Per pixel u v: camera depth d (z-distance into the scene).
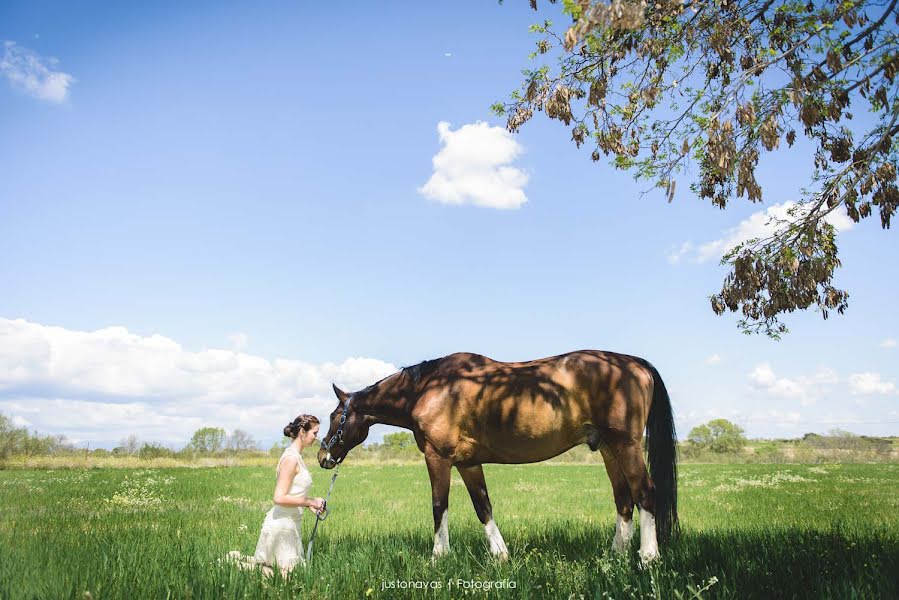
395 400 8.36
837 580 5.21
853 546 6.43
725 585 5.16
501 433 7.27
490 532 7.61
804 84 5.86
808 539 7.02
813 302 6.91
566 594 5.22
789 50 5.93
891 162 6.12
